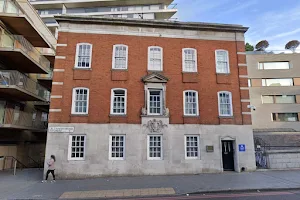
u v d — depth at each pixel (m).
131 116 16.22
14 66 20.83
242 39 18.73
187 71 17.47
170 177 14.60
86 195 10.38
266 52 36.03
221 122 17.03
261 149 20.19
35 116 25.33
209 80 17.64
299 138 25.81
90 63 16.64
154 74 16.77
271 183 12.15
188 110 17.06
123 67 17.00
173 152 16.11
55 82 16.02
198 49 18.06
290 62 33.44
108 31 17.30
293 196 9.78
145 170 15.56
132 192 10.79
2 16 17.36
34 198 9.93
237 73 18.11
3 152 19.62
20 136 21.94
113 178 14.55
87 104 16.00
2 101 19.34
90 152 15.34
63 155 15.06
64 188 11.80
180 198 9.75
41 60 23.00
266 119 32.22
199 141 16.58
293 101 32.50
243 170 16.47
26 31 20.22
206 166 16.23
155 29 17.84
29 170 19.30
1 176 15.86
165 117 16.48
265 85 33.22
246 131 17.14
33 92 21.22
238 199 9.36
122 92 16.70
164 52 17.61
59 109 15.67
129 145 15.77
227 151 17.11
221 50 18.33
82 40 16.94
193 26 18.03
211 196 10.02
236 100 17.61
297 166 17.16
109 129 15.83
